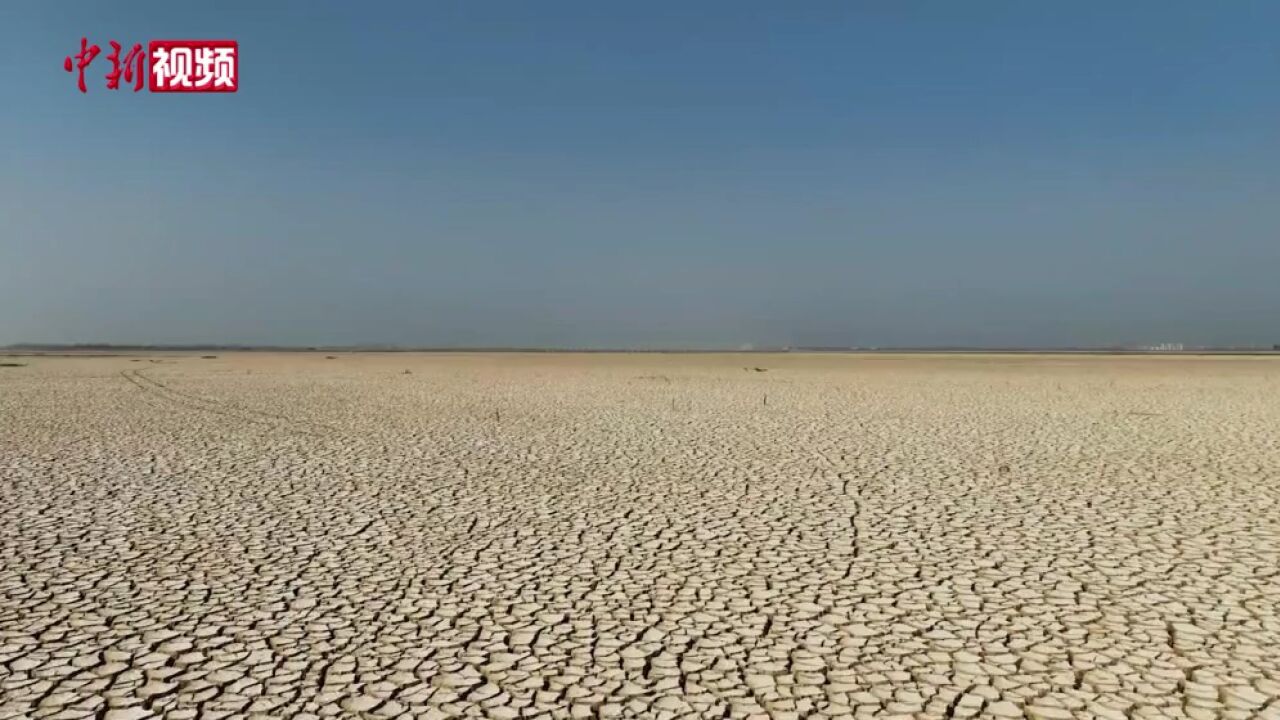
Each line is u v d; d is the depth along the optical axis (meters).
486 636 5.87
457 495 10.43
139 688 5.04
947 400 24.28
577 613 6.33
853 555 7.85
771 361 64.69
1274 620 6.20
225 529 8.71
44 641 5.73
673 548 8.08
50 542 8.16
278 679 5.18
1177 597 6.70
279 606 6.44
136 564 7.48
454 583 7.01
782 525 8.95
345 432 16.42
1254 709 4.83
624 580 7.11
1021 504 9.95
